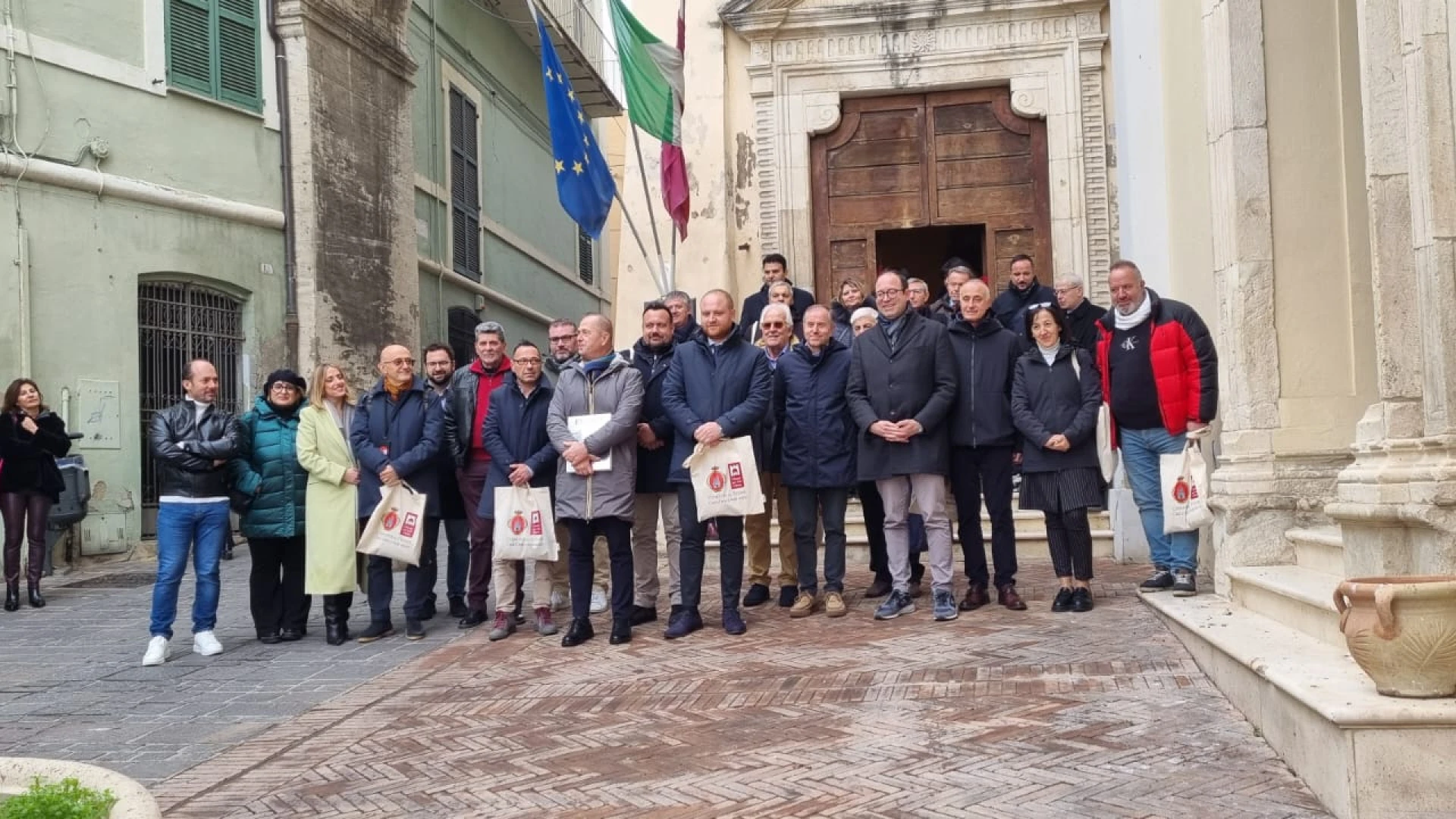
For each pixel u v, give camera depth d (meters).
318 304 15.58
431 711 6.09
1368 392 7.06
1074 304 9.47
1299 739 4.40
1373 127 5.30
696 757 4.96
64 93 12.73
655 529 8.32
